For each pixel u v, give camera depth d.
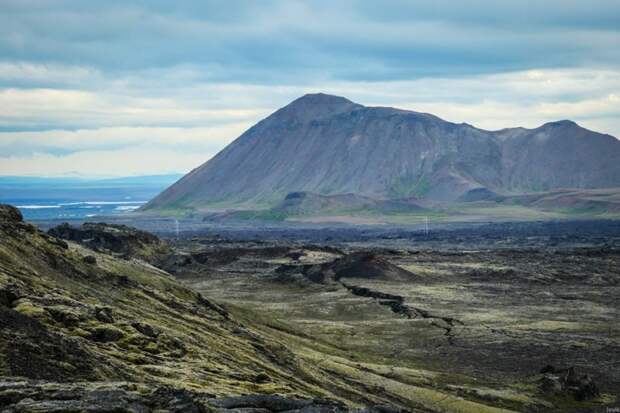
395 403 119.06
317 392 104.94
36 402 52.25
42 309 90.44
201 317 143.62
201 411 57.97
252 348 125.75
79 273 134.38
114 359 78.19
